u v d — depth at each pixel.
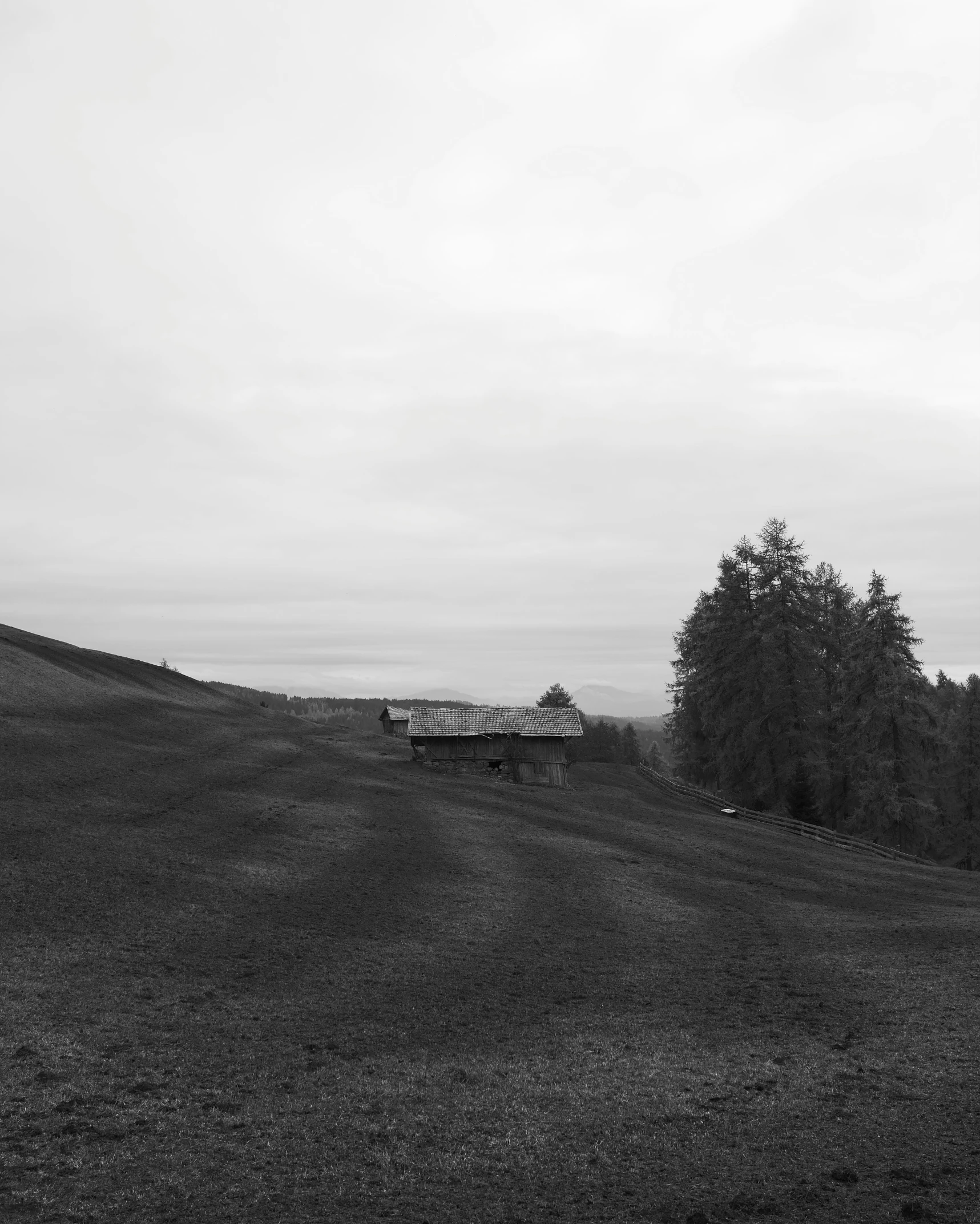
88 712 65.62
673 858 44.88
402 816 49.09
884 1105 15.18
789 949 27.50
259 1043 18.45
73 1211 11.42
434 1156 13.40
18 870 29.95
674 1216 11.43
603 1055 18.09
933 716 61.91
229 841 38.38
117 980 21.70
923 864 51.34
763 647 68.38
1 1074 15.92
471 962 25.05
